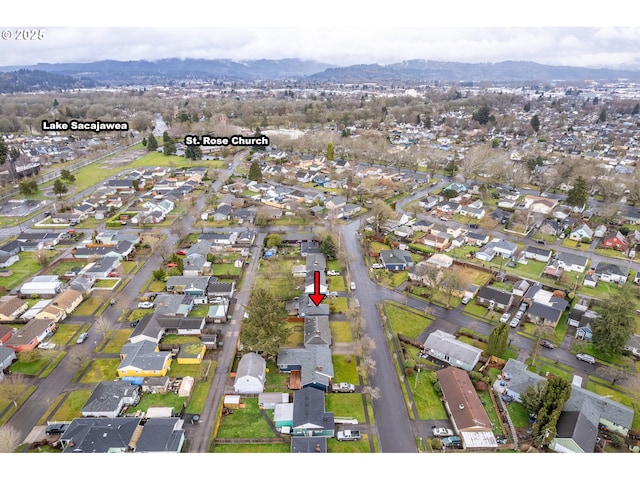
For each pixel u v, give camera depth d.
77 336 69.56
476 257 99.38
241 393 57.88
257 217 116.94
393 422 53.34
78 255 96.06
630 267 96.12
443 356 64.62
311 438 48.75
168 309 74.31
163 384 57.84
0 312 72.69
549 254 99.00
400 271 92.62
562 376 61.81
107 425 49.31
